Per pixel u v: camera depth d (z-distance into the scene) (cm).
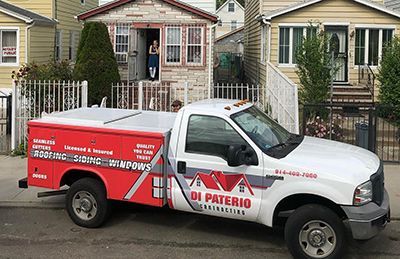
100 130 693
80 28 2780
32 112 1227
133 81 1942
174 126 660
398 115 1277
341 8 1858
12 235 692
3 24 2056
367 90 1744
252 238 683
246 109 705
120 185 684
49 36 2312
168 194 662
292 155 620
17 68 2064
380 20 1852
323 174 583
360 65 1870
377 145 1245
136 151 673
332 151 647
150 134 662
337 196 574
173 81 1959
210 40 1934
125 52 1966
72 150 712
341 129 1248
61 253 628
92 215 713
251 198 616
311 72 1420
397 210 795
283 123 1216
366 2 1828
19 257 614
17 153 1179
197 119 652
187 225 732
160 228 719
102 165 694
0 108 1808
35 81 1234
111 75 1563
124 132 678
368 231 569
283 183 600
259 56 2177
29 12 2283
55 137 723
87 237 683
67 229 714
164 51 1953
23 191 895
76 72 1541
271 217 608
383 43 1862
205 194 639
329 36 1778
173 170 657
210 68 1941
